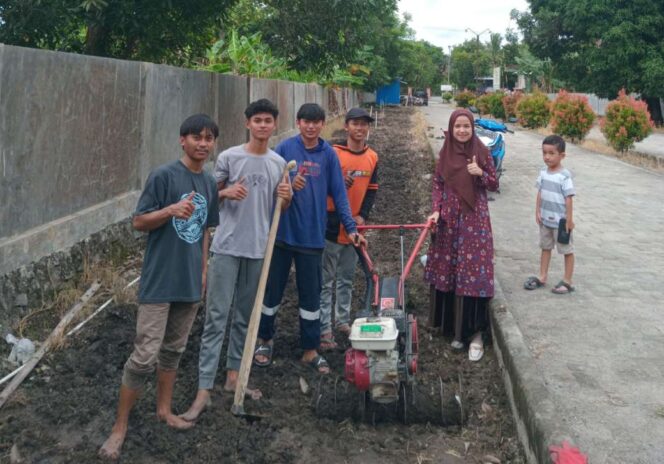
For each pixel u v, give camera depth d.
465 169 5.12
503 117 38.16
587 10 29.30
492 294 5.17
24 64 5.36
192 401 4.29
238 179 4.31
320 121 4.68
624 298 6.09
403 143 20.70
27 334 5.07
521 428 3.96
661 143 23.70
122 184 7.33
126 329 5.36
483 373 4.94
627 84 30.00
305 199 4.67
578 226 9.12
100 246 6.68
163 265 3.65
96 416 4.07
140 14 9.45
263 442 3.83
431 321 5.56
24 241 5.34
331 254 5.20
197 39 11.73
